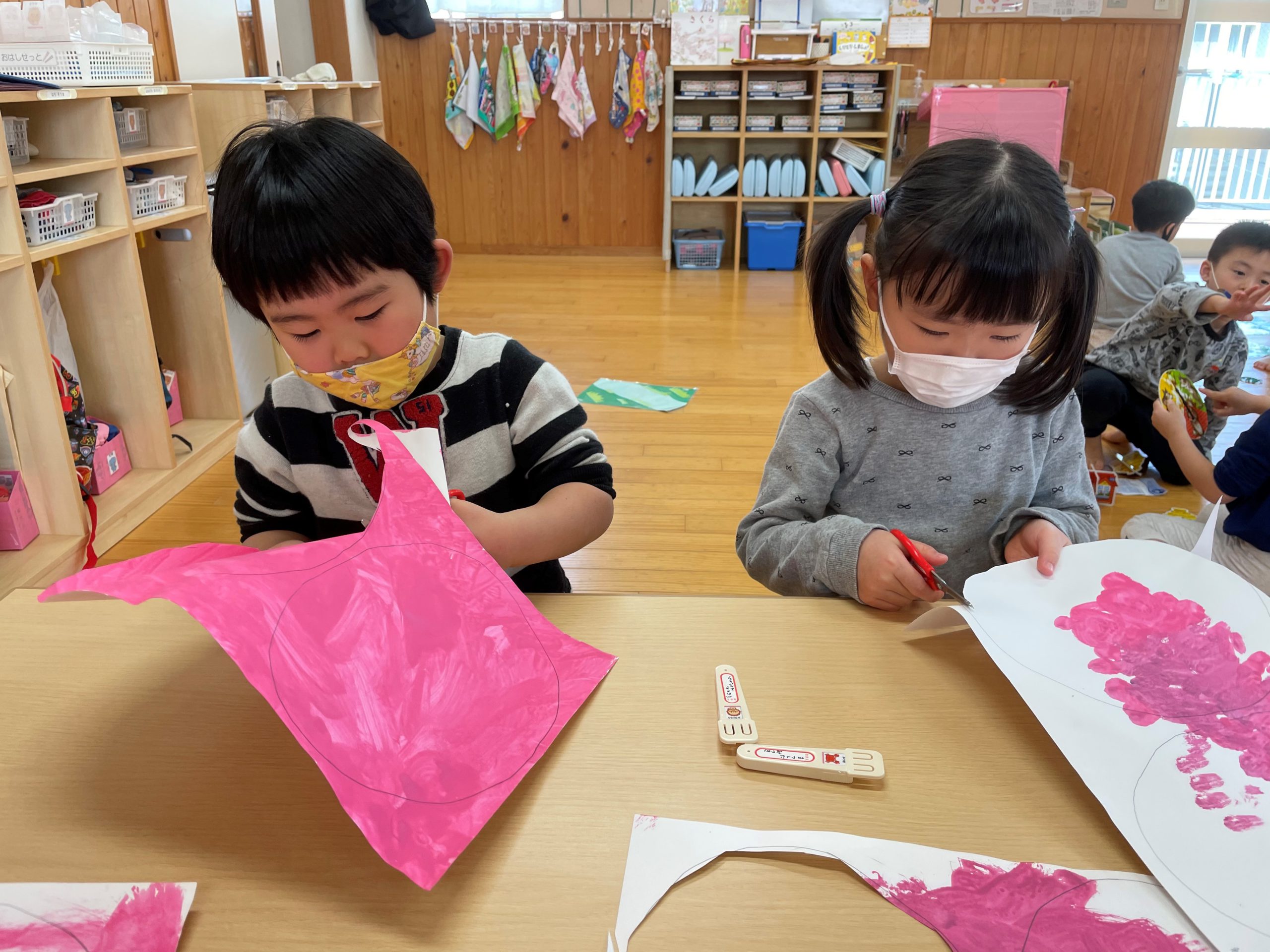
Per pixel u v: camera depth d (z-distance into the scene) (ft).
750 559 3.09
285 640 1.73
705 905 1.54
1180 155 19.27
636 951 1.45
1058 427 3.21
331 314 2.32
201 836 1.67
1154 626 2.14
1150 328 7.77
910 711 2.01
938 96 15.92
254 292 2.30
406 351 2.53
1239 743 1.84
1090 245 2.68
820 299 2.98
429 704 1.81
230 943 1.46
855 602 2.45
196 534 7.16
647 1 17.13
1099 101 18.22
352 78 16.42
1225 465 4.83
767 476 3.27
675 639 2.26
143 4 9.52
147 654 2.20
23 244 5.92
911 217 2.51
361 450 2.98
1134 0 17.56
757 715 1.98
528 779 1.79
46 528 6.62
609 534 7.20
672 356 11.75
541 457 3.07
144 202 7.54
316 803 1.76
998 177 2.43
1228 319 7.45
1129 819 1.69
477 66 17.44
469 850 1.64
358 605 1.91
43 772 1.83
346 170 2.24
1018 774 1.84
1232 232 7.52
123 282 7.24
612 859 1.63
